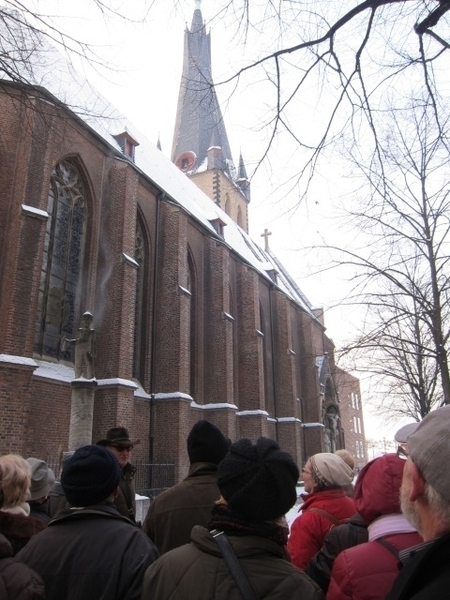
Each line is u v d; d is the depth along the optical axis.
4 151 15.86
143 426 20.34
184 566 2.07
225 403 25.28
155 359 21.95
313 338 43.34
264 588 1.97
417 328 12.73
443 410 1.75
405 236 10.14
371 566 2.41
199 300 26.81
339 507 3.73
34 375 15.66
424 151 9.62
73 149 18.88
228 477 2.20
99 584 2.47
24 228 14.89
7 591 2.13
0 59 6.91
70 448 13.33
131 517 4.84
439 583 1.40
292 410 33.88
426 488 1.67
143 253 22.94
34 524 3.15
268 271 40.19
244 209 55.72
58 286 17.84
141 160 29.47
